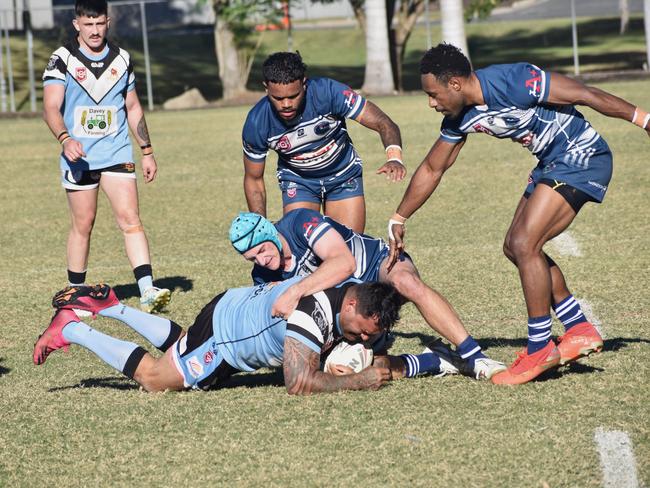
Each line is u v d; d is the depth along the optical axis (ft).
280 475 54.34
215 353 67.26
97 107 98.94
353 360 67.00
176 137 264.72
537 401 63.87
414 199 70.28
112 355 69.36
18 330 91.45
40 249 132.36
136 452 58.75
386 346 77.71
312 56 549.54
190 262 119.03
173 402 67.10
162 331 70.90
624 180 155.43
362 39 577.84
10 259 126.52
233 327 66.90
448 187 161.58
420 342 81.20
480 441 57.57
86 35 97.96
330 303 64.80
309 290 64.90
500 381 67.31
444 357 70.08
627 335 79.20
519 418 60.90
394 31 398.83
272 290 66.59
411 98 339.77
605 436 57.52
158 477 55.06
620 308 87.76
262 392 68.13
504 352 76.43
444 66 65.41
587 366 70.95
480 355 68.39
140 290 99.45
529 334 67.36
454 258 111.55
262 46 510.17
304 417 62.59
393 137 79.46
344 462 55.57
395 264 70.08
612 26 585.22
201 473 55.26
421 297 68.59
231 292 69.00
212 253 123.95
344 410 63.46
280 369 75.46
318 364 65.72
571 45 537.65
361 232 88.74
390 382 68.80
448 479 52.80
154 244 131.85
